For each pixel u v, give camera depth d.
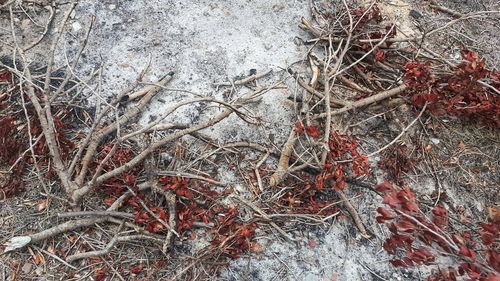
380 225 1.44
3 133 1.40
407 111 1.62
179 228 1.32
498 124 1.60
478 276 1.11
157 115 1.51
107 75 1.55
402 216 1.22
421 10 1.85
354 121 1.58
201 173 1.43
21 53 1.44
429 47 1.75
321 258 1.37
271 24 1.71
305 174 1.47
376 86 1.64
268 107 1.55
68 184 1.33
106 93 1.53
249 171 1.46
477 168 1.56
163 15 1.67
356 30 1.67
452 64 1.60
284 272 1.34
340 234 1.41
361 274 1.37
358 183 1.47
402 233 1.26
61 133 1.42
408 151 1.56
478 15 1.69
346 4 1.66
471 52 1.53
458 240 1.23
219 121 1.44
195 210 1.36
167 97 1.54
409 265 1.26
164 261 1.31
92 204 1.36
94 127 1.34
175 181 1.33
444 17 1.85
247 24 1.69
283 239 1.37
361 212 1.45
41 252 1.30
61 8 1.65
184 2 1.70
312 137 1.47
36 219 1.34
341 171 1.39
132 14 1.66
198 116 1.52
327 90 1.49
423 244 1.37
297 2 1.76
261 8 1.73
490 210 1.48
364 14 1.62
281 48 1.66
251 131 1.51
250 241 1.36
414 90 1.55
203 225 1.35
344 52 1.57
